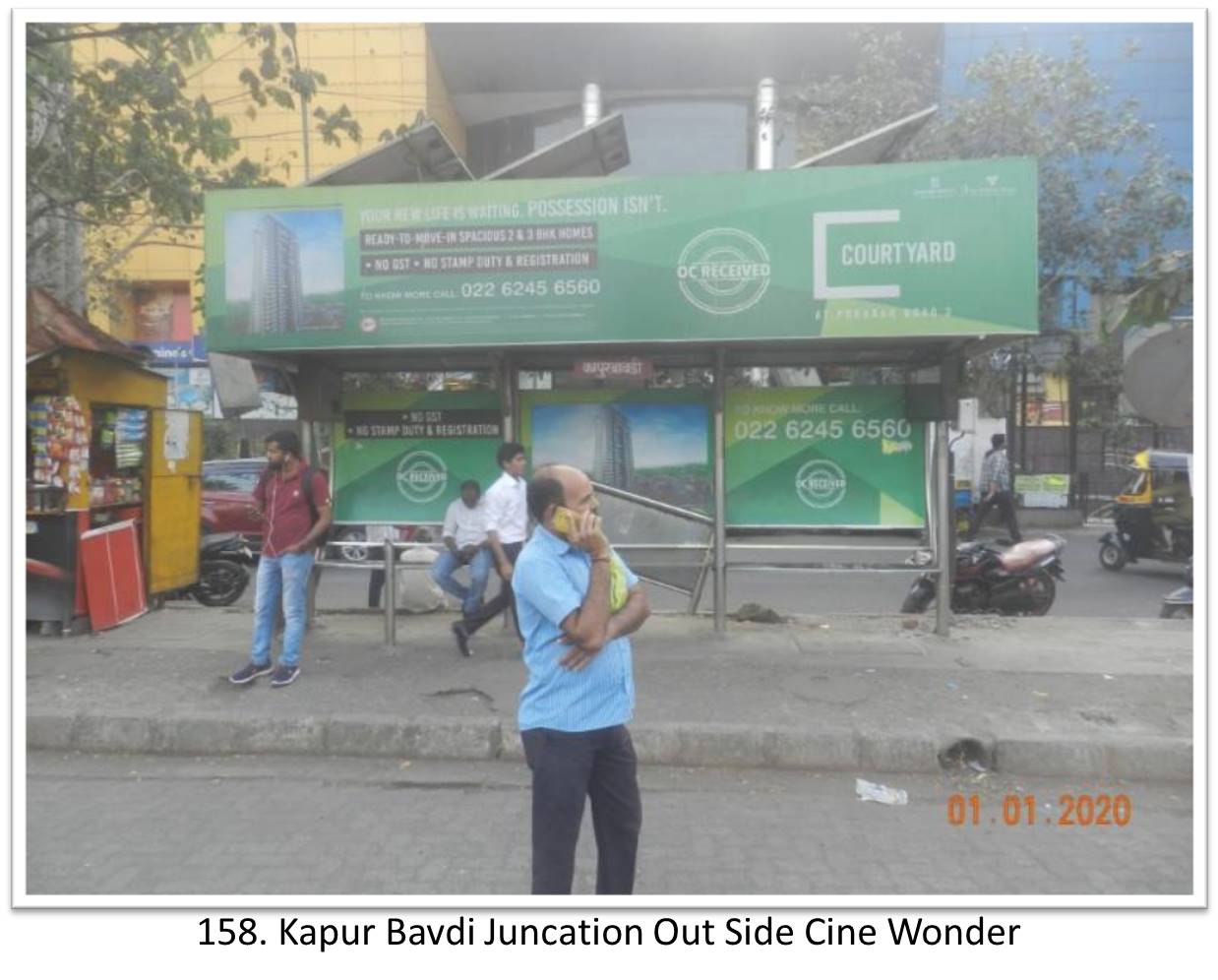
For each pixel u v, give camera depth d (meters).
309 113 22.75
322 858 4.71
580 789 3.58
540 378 8.88
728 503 8.29
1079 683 6.93
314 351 7.64
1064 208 17.97
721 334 7.07
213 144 10.07
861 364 8.33
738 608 10.16
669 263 7.10
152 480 9.48
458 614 9.41
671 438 8.34
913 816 5.27
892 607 11.73
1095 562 16.45
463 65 24.59
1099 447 24.53
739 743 5.99
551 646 3.59
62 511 8.34
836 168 6.99
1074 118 17.50
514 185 7.19
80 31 11.72
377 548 8.45
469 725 6.16
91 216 10.92
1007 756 5.88
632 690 3.80
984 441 22.83
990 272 6.93
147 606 9.44
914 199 6.95
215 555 11.20
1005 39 22.11
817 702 6.52
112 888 4.39
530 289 7.19
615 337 7.14
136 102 9.92
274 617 7.16
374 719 6.23
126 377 9.10
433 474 8.50
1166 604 9.73
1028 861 4.72
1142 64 22.69
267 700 6.64
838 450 8.22
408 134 7.85
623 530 8.38
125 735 6.30
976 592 10.08
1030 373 23.22
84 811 5.33
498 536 7.55
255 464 16.41
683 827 5.10
